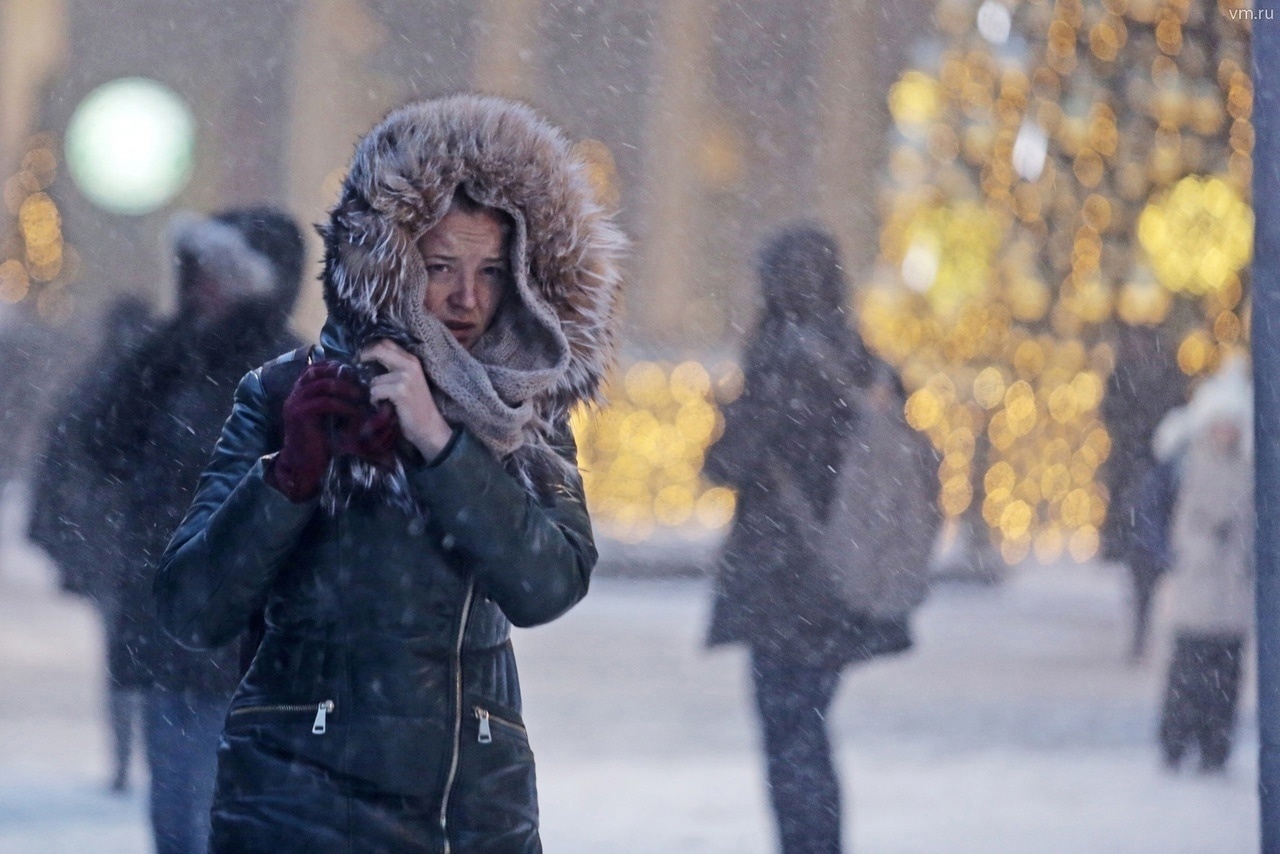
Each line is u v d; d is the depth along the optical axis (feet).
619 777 56.59
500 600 22.13
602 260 23.45
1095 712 67.46
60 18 143.54
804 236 42.37
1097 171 98.99
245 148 167.84
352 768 21.81
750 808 51.67
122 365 37.99
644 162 169.99
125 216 132.46
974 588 102.06
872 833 47.57
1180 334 94.73
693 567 118.62
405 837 21.83
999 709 68.64
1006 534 105.09
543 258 23.06
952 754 59.67
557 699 72.49
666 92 171.83
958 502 105.91
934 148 115.55
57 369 77.87
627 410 139.54
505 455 22.57
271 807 21.89
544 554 21.93
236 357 38.06
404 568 22.07
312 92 172.35
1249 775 57.06
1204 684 58.54
